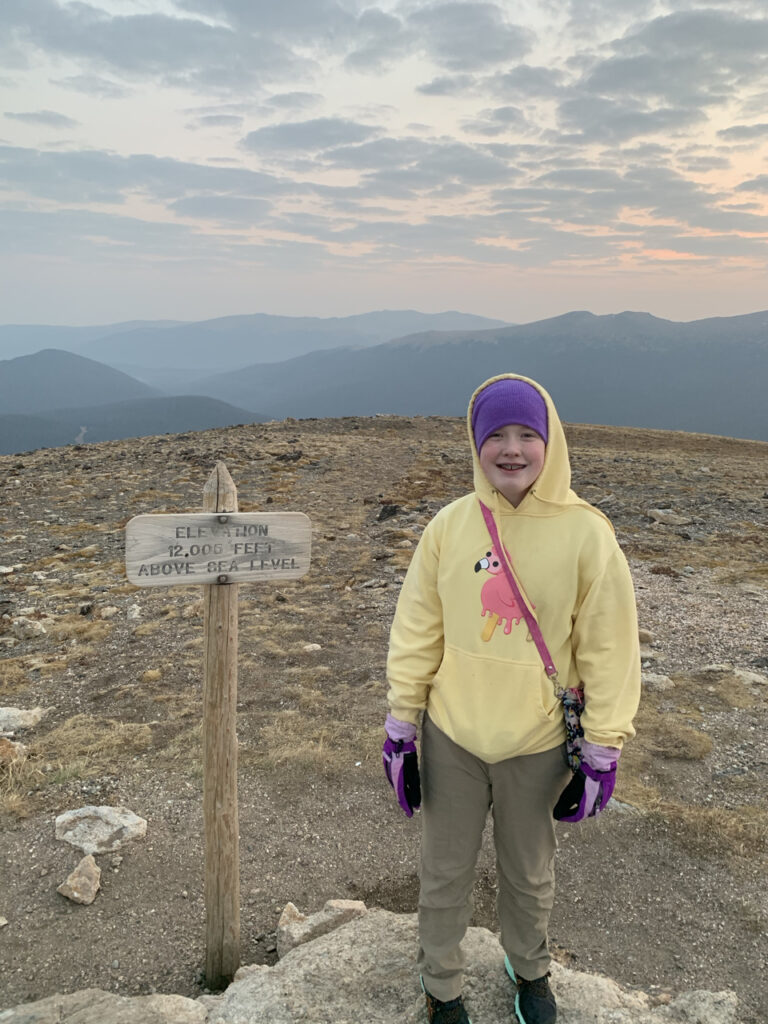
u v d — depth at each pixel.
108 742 5.95
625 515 16.06
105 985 3.50
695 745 5.73
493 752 2.35
